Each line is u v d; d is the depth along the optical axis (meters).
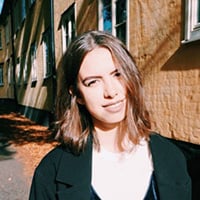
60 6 11.35
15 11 23.42
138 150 1.26
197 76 4.42
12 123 16.25
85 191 1.16
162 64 5.23
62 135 1.28
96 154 1.25
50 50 13.04
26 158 8.12
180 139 4.84
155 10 5.34
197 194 3.24
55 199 1.19
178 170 1.23
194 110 4.51
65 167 1.20
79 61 1.22
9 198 5.15
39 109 15.68
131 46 6.19
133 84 1.28
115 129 1.27
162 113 5.27
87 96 1.23
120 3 6.80
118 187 1.19
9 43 27.47
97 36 1.25
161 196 1.17
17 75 23.95
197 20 4.42
